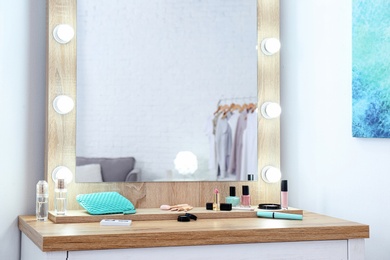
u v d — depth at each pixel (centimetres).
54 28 212
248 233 175
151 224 187
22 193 213
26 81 215
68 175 207
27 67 215
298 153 237
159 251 170
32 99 216
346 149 220
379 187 210
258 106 230
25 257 200
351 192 219
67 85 213
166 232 169
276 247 179
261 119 229
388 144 208
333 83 223
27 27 215
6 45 211
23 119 214
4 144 210
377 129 207
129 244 166
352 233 183
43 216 197
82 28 216
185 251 172
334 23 222
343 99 219
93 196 203
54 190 209
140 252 168
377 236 212
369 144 213
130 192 218
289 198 241
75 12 215
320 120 229
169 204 221
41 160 217
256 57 230
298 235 179
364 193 215
